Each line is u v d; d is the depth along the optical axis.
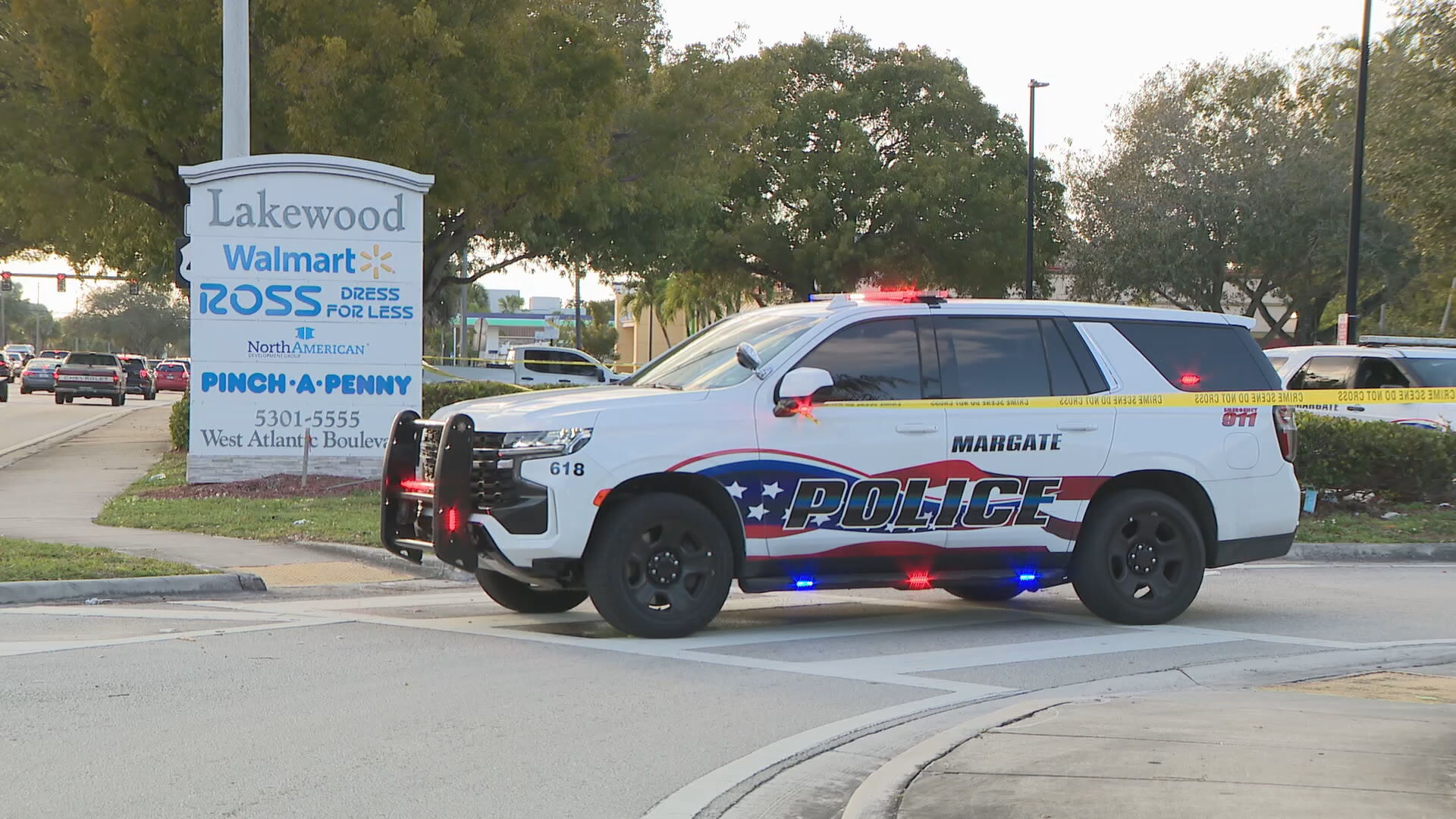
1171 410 9.33
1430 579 12.02
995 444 8.81
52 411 42.44
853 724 6.36
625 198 29.98
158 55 20.50
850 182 51.34
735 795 5.25
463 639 8.24
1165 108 41.38
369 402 16.47
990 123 54.50
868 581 8.66
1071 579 9.24
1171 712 6.37
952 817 4.71
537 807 5.03
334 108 20.83
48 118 21.75
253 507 14.58
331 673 7.18
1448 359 18.34
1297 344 44.84
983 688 7.21
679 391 8.41
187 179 16.03
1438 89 21.33
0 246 30.38
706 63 29.12
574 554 7.97
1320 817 4.55
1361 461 16.17
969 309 9.05
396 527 8.94
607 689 6.97
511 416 8.07
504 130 22.89
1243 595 10.82
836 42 54.16
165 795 5.03
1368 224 38.19
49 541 12.07
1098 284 43.66
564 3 26.75
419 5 21.66
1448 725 6.02
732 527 8.37
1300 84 40.00
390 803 5.02
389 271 16.42
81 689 6.67
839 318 8.73
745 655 7.95
